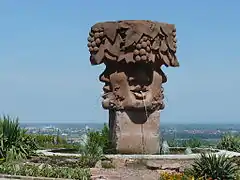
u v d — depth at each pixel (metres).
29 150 19.34
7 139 18.98
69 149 22.72
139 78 19.67
